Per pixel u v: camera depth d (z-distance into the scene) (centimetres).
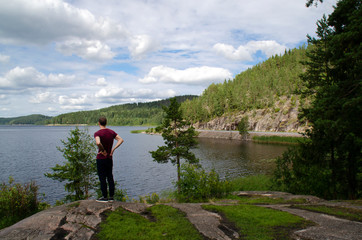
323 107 1080
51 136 11638
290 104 9781
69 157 1465
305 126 8175
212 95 15312
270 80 13112
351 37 1021
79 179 1477
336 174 1401
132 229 462
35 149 6278
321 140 1418
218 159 4394
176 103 2584
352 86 1042
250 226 515
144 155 5441
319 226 515
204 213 595
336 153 1427
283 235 464
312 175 1391
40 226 440
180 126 2611
